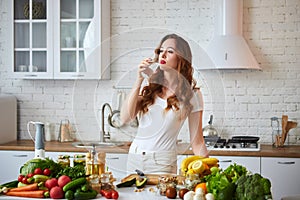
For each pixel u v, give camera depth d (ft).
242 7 16.99
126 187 10.07
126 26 18.03
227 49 16.51
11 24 17.62
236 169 9.45
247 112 17.51
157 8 17.93
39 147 11.09
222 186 8.78
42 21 17.42
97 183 9.46
